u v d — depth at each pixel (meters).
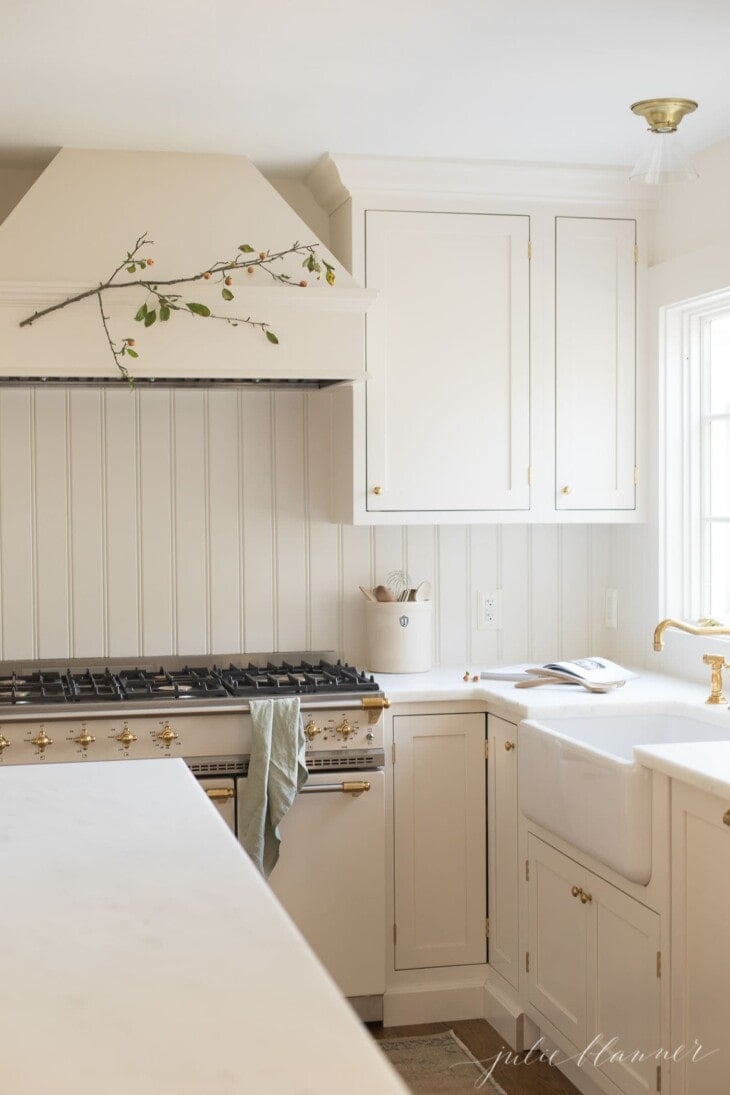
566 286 3.72
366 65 2.78
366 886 3.34
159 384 3.59
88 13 2.45
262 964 1.16
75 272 3.25
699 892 2.37
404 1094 0.87
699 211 3.54
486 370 3.67
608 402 3.77
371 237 3.57
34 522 3.70
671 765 2.39
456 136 3.33
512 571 4.08
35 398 3.69
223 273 3.32
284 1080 0.89
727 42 2.64
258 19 2.49
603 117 3.18
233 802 3.22
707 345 3.79
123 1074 0.92
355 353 3.40
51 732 3.12
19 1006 1.07
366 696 3.33
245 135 3.28
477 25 2.54
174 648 3.80
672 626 3.17
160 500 3.78
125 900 1.38
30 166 3.57
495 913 3.45
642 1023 2.58
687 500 3.79
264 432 3.85
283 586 3.88
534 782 3.07
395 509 3.62
